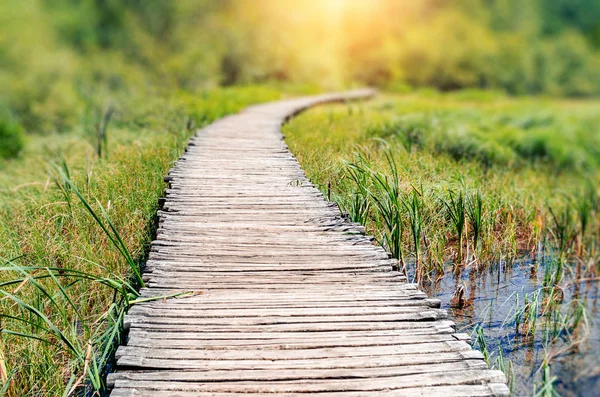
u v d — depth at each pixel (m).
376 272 4.81
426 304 4.22
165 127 13.27
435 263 6.01
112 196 6.97
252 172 8.10
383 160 8.84
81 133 14.68
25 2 42.38
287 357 3.47
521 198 8.00
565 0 87.62
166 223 5.88
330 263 4.94
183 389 3.16
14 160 13.49
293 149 10.28
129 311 3.99
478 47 65.69
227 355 3.48
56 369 3.96
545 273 5.77
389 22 62.34
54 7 48.34
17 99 29.03
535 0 85.12
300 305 4.14
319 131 12.61
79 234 6.07
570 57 74.44
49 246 5.69
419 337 3.74
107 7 50.09
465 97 42.59
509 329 4.68
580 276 6.22
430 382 3.26
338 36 58.12
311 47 52.41
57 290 4.86
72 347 3.79
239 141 10.64
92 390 3.84
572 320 4.90
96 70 42.22
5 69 33.88
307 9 57.38
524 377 3.96
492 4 81.88
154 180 8.01
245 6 53.28
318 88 41.09
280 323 3.88
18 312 4.59
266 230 5.75
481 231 6.70
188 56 43.97
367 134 12.34
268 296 4.29
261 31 48.28
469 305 5.16
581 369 4.05
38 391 3.85
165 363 3.37
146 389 3.15
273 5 53.75
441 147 11.77
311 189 7.21
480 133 13.73
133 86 34.62
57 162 10.62
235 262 4.93
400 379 3.28
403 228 6.31
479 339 4.43
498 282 5.72
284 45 48.16
